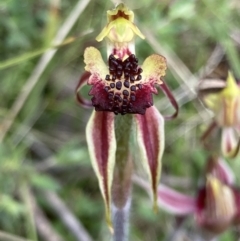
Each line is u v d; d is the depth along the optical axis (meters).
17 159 0.16
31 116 0.18
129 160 0.11
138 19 0.17
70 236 0.17
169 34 0.18
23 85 0.17
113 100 0.10
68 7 0.18
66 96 0.18
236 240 0.17
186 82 0.17
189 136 0.18
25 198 0.16
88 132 0.11
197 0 0.18
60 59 0.18
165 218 0.17
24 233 0.16
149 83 0.10
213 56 0.19
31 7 0.17
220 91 0.13
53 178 0.17
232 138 0.13
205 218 0.14
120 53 0.11
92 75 0.10
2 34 0.17
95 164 0.11
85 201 0.17
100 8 0.17
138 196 0.17
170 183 0.18
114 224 0.12
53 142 0.18
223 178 0.14
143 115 0.11
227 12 0.18
